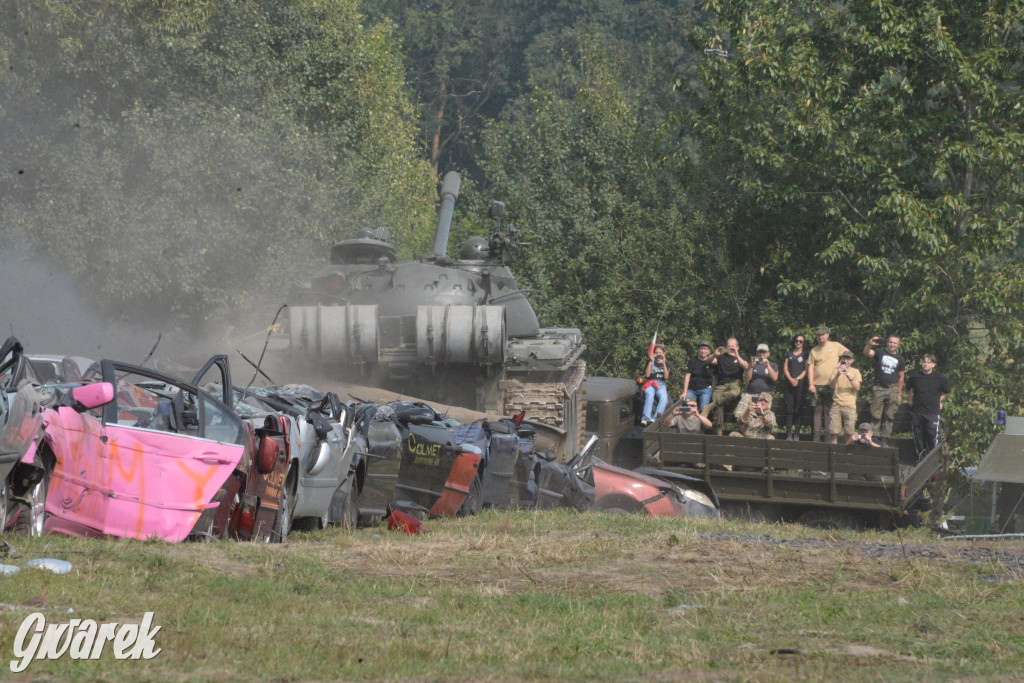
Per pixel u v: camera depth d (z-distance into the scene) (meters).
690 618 28.22
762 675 21.81
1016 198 98.00
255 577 29.81
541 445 67.88
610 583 33.28
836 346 78.88
